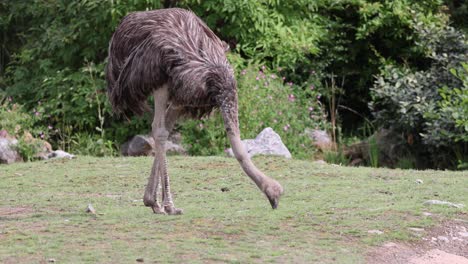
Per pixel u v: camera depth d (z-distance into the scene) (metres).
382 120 24.75
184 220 12.74
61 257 10.43
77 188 17.11
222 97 12.61
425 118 23.31
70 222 12.73
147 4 25.70
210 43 13.19
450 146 23.02
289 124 24.45
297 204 14.44
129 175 18.62
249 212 13.53
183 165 19.72
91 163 20.41
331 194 15.55
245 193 16.02
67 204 14.93
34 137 24.72
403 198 15.03
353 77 29.52
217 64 12.80
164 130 13.09
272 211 13.60
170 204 13.32
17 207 14.72
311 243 11.53
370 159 24.36
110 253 10.64
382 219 13.06
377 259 11.08
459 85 23.77
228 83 12.67
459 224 13.01
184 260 10.37
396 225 12.70
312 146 25.17
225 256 10.62
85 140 24.92
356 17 28.98
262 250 11.00
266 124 23.98
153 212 13.45
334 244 11.55
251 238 11.67
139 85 13.02
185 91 12.63
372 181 17.36
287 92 25.19
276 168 19.36
